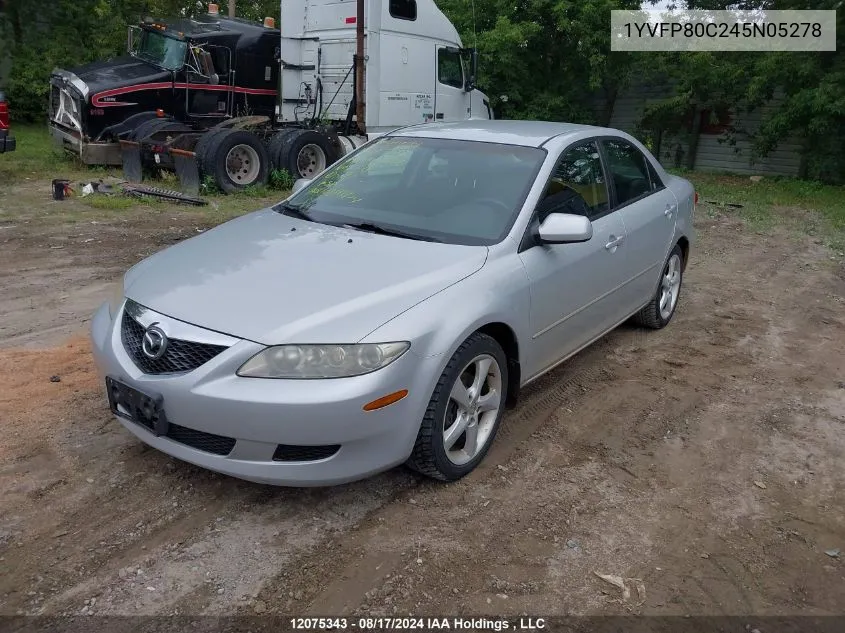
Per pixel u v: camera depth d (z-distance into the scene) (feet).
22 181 39.09
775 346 19.01
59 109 42.45
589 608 9.25
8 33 54.65
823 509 11.69
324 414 9.60
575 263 13.88
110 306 11.78
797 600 9.61
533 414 14.48
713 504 11.68
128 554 9.80
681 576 9.94
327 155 41.06
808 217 39.73
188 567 9.61
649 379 16.48
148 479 11.46
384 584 9.47
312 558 9.89
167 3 54.70
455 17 61.82
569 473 12.35
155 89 40.81
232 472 10.04
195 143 39.04
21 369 15.08
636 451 13.23
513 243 12.59
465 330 10.89
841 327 20.84
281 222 13.69
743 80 55.98
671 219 18.51
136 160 39.47
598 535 10.71
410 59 42.42
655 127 64.13
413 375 10.28
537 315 12.94
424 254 11.94
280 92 44.01
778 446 13.66
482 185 13.76
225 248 12.38
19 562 9.53
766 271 27.07
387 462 10.42
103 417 13.23
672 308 20.08
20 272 22.24
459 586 9.50
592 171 15.53
